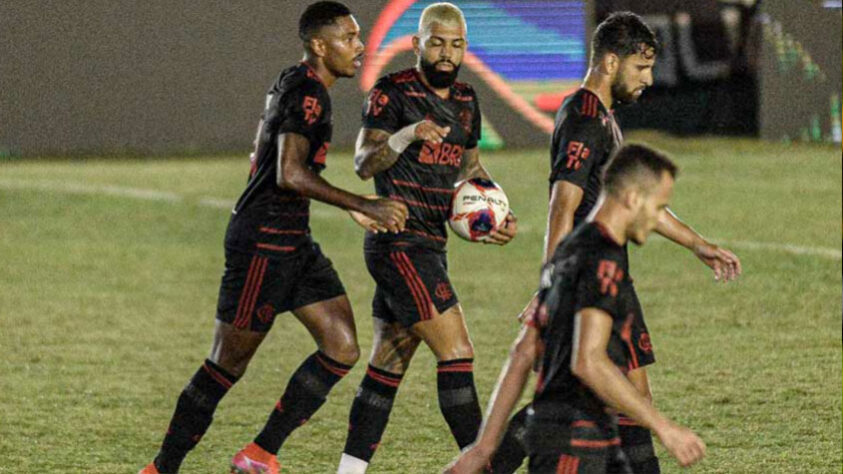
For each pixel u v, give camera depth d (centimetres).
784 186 5894
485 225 2031
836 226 4822
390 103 1983
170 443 2005
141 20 7612
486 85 7869
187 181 6275
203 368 2014
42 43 7538
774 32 7706
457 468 1460
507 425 1562
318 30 1972
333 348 2006
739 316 3369
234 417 2511
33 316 3559
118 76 7619
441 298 1950
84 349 3150
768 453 2161
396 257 1953
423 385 2720
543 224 5047
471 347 1972
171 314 3594
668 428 1335
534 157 7238
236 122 7719
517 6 7806
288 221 1978
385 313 2009
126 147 7656
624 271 1387
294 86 1931
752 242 4500
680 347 3023
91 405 2595
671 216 1864
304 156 1911
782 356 2911
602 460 1399
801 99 7725
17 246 4700
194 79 7675
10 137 7538
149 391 2725
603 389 1342
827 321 3288
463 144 2011
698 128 7875
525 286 3916
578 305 1358
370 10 7600
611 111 1872
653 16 7825
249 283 1975
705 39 7800
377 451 2227
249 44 7694
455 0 7788
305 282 2019
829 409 2447
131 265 4353
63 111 7594
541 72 7875
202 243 4766
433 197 1975
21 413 2523
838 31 7638
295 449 2259
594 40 1838
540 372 1427
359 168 1967
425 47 1969
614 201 1388
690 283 3825
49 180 6291
